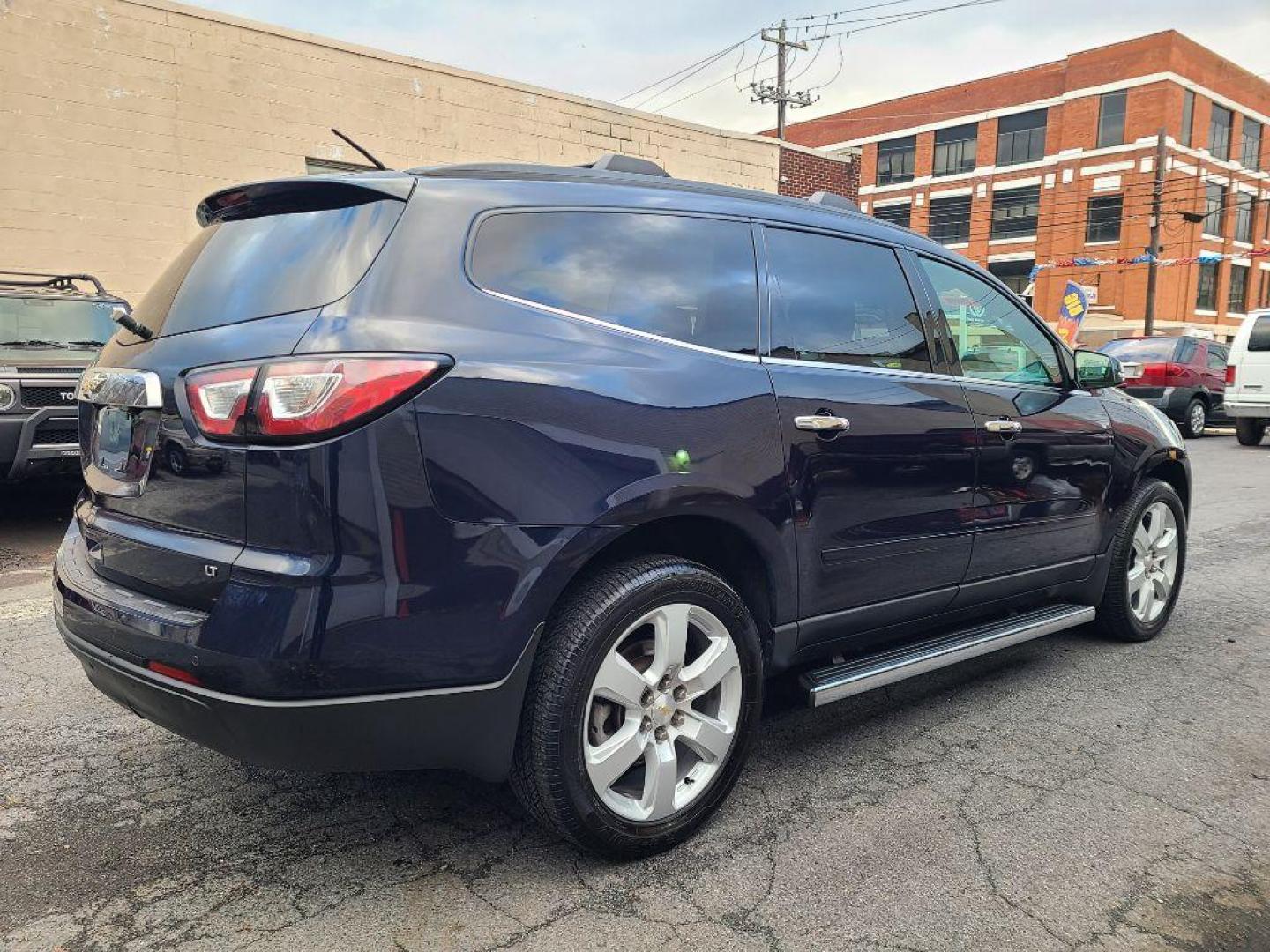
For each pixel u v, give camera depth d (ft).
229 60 34.30
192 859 8.07
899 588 10.14
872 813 9.00
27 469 19.66
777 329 9.30
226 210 8.70
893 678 10.00
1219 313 126.41
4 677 12.34
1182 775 9.91
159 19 32.78
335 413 6.43
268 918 7.23
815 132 156.15
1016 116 130.41
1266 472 35.60
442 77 39.22
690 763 8.57
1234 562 20.17
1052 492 12.11
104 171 32.30
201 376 6.95
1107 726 11.20
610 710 7.96
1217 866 8.13
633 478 7.56
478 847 8.29
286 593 6.41
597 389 7.52
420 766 7.16
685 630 8.11
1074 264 97.96
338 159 37.11
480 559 6.87
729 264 9.16
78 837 8.42
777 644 9.12
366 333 6.71
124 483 7.75
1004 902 7.55
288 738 6.59
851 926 7.20
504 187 8.05
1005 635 11.53
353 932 7.06
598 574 7.75
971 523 10.83
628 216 8.65
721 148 48.91
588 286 8.13
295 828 8.61
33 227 31.24
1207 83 118.32
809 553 9.05
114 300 24.94
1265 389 44.60
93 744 10.37
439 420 6.73
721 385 8.38
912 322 10.78
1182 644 14.43
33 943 6.89
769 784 9.61
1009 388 11.67
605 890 7.64
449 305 7.17
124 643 7.07
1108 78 117.70
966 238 137.28
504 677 7.09
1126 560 13.74
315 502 6.42
